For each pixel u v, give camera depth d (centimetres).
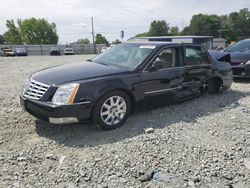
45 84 429
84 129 463
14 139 423
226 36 11181
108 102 454
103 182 314
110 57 566
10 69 1447
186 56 579
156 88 518
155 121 505
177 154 379
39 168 342
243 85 865
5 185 305
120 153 379
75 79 436
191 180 320
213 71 652
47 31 9906
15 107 582
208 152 386
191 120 514
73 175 327
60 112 408
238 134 451
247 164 356
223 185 312
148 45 550
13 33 9581
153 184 312
